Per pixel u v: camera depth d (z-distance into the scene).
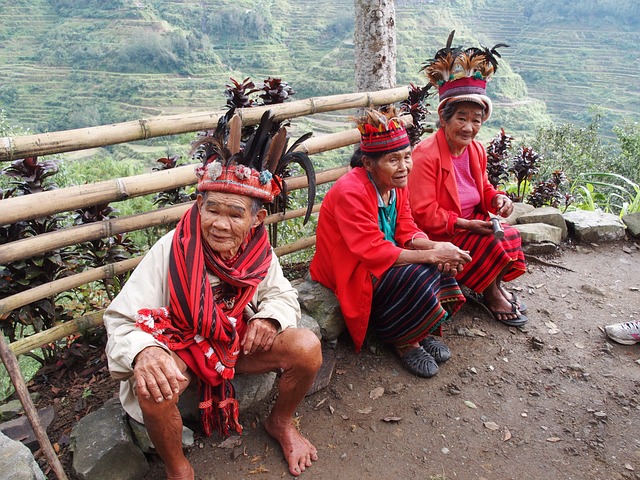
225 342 2.16
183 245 2.06
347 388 2.85
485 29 104.88
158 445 2.06
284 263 4.25
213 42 85.31
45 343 2.65
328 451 2.46
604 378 2.99
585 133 17.69
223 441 2.48
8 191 2.74
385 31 5.23
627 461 2.44
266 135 2.05
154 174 2.76
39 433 2.07
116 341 1.97
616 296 3.84
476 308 3.57
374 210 2.79
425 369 2.93
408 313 2.81
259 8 89.31
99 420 2.33
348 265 2.87
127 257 3.04
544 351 3.20
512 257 3.18
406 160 2.67
